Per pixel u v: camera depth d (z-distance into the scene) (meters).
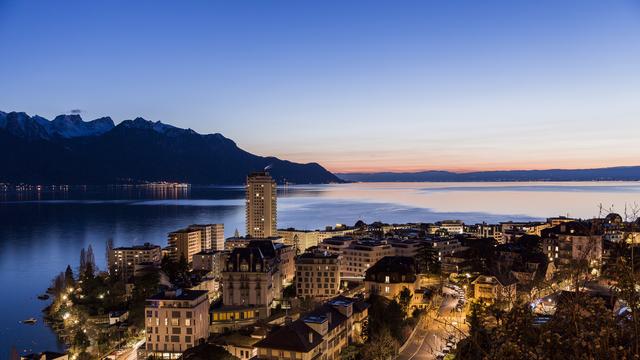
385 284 188.50
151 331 163.25
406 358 132.38
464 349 48.94
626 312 39.53
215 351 145.38
